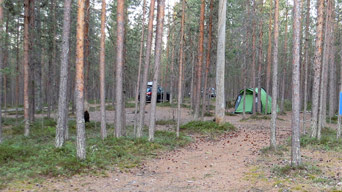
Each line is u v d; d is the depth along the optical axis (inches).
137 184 261.6
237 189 242.1
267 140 502.9
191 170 318.0
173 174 301.3
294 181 249.9
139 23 653.9
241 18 767.7
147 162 351.9
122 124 524.7
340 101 437.1
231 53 792.9
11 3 512.7
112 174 291.3
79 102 311.9
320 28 434.0
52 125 674.8
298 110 281.6
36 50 652.7
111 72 1027.9
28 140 479.2
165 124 742.5
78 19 304.0
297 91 278.5
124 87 525.7
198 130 600.4
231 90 1509.6
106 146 399.2
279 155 367.9
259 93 947.3
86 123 682.8
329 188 225.6
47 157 319.0
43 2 625.9
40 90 992.9
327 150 383.6
